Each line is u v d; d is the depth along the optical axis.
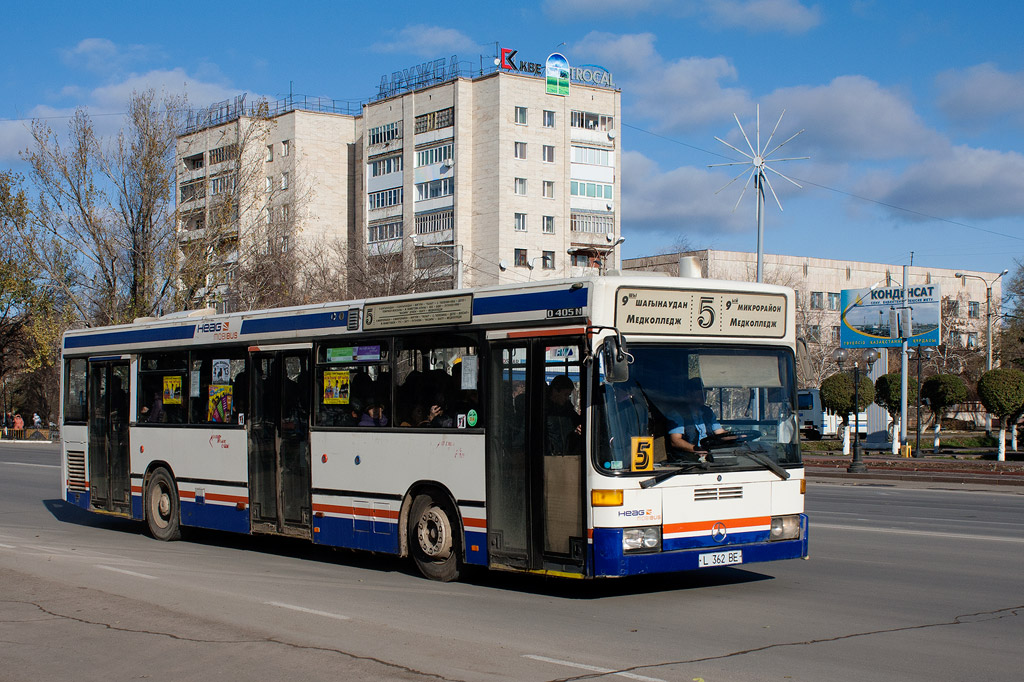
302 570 11.96
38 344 51.50
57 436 57.78
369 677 6.87
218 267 43.66
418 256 52.22
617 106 72.62
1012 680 6.75
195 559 12.97
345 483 11.92
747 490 9.66
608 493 9.06
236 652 7.66
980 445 43.69
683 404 9.53
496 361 10.34
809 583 10.65
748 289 9.98
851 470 30.44
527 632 8.30
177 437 14.61
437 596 10.05
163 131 43.09
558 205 69.94
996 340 68.75
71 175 42.44
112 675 7.09
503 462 10.16
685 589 10.34
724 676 6.84
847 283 89.69
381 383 11.62
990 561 12.12
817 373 66.38
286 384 12.92
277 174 74.25
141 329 15.50
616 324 9.40
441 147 69.38
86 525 17.08
